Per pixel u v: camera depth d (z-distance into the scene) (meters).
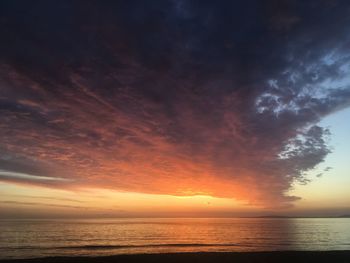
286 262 27.84
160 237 63.66
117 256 29.34
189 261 27.69
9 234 66.62
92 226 108.50
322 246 46.03
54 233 71.06
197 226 119.62
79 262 26.88
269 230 91.88
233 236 67.75
